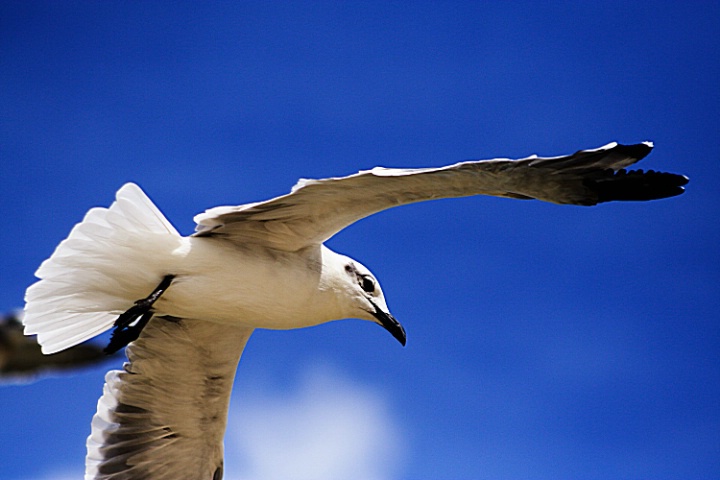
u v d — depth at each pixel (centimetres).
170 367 1385
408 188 1153
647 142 1125
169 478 1431
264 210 1207
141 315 1185
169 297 1211
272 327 1270
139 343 1378
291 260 1248
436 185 1141
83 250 1190
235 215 1218
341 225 1235
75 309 1211
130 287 1205
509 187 1143
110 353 1202
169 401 1405
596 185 1155
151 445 1417
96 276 1198
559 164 1120
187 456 1433
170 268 1201
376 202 1188
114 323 1254
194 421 1416
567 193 1159
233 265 1217
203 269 1205
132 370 1389
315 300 1262
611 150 1116
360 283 1297
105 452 1395
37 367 1488
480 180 1127
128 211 1199
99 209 1191
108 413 1397
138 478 1412
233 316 1241
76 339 1242
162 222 1212
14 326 1477
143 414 1409
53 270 1193
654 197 1161
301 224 1232
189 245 1213
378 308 1299
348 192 1170
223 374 1389
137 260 1195
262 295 1230
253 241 1248
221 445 1426
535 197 1166
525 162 1105
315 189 1163
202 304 1217
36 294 1200
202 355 1377
